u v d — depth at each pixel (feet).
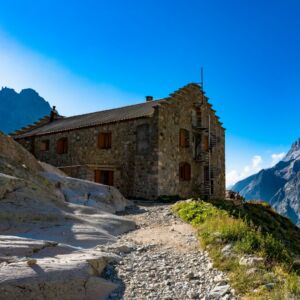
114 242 37.81
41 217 39.27
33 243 28.27
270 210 105.50
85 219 44.42
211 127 120.98
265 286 24.89
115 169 96.07
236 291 24.91
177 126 101.19
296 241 84.64
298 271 31.01
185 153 104.47
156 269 29.81
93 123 106.01
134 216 58.85
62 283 22.63
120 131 98.89
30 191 44.60
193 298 24.16
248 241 34.91
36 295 20.99
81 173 92.48
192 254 34.88
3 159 54.13
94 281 24.34
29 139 125.80
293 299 22.68
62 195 58.44
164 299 23.82
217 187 121.70
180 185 100.53
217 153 123.34
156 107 93.04
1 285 20.34
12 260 24.31
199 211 56.29
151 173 91.15
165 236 42.80
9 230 34.58
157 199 89.10
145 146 93.40
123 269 28.96
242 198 124.67
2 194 40.11
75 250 29.99
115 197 67.67
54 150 116.16
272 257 32.71
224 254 32.94
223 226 40.32
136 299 23.61
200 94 115.65
